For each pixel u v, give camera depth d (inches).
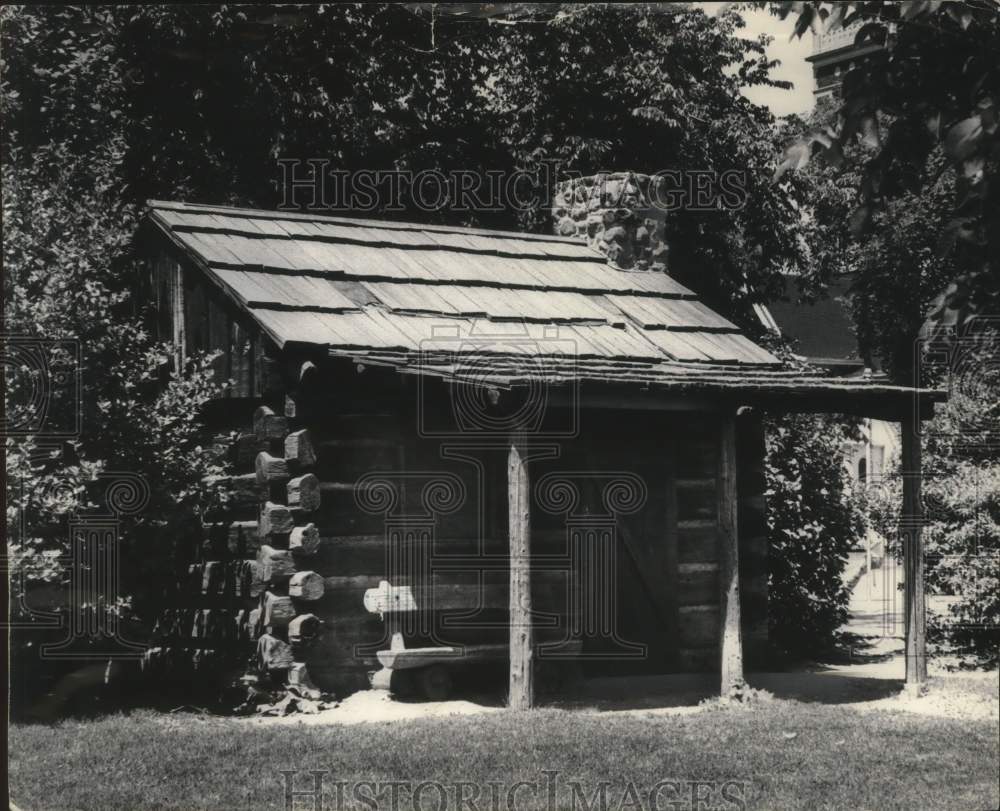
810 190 659.4
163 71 709.9
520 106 821.9
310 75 787.4
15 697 449.4
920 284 316.8
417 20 810.2
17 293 465.7
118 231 520.7
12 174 526.0
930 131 207.8
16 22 575.5
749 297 811.4
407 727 394.0
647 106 761.0
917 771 345.7
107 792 320.8
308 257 510.9
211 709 442.3
